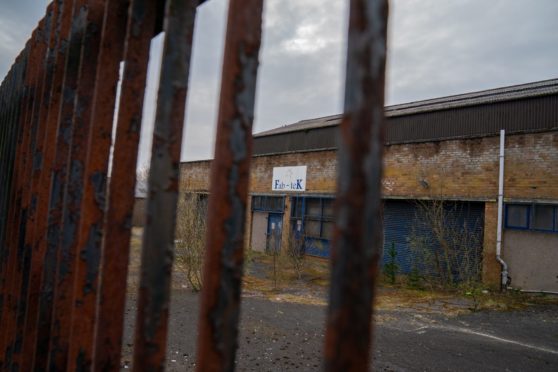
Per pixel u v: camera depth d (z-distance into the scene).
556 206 11.02
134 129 0.96
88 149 1.07
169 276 0.81
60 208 1.35
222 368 0.67
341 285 0.50
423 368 5.29
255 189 20.11
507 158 11.79
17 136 2.26
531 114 15.30
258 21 0.73
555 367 5.55
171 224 0.82
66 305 1.18
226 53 0.71
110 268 0.91
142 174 27.00
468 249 12.11
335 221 0.52
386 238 14.58
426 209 13.01
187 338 5.87
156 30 1.23
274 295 10.16
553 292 10.94
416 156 13.80
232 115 0.69
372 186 0.51
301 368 4.96
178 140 0.84
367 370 0.50
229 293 0.68
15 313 1.75
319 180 16.94
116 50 1.11
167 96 0.83
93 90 1.25
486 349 6.25
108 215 0.92
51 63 1.67
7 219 2.19
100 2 1.27
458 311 9.02
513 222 11.70
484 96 18.92
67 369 1.08
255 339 6.14
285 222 18.17
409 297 10.65
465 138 12.67
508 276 11.52
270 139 24.73
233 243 0.69
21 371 1.44
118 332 0.91
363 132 0.51
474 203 12.48
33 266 1.48
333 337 0.50
